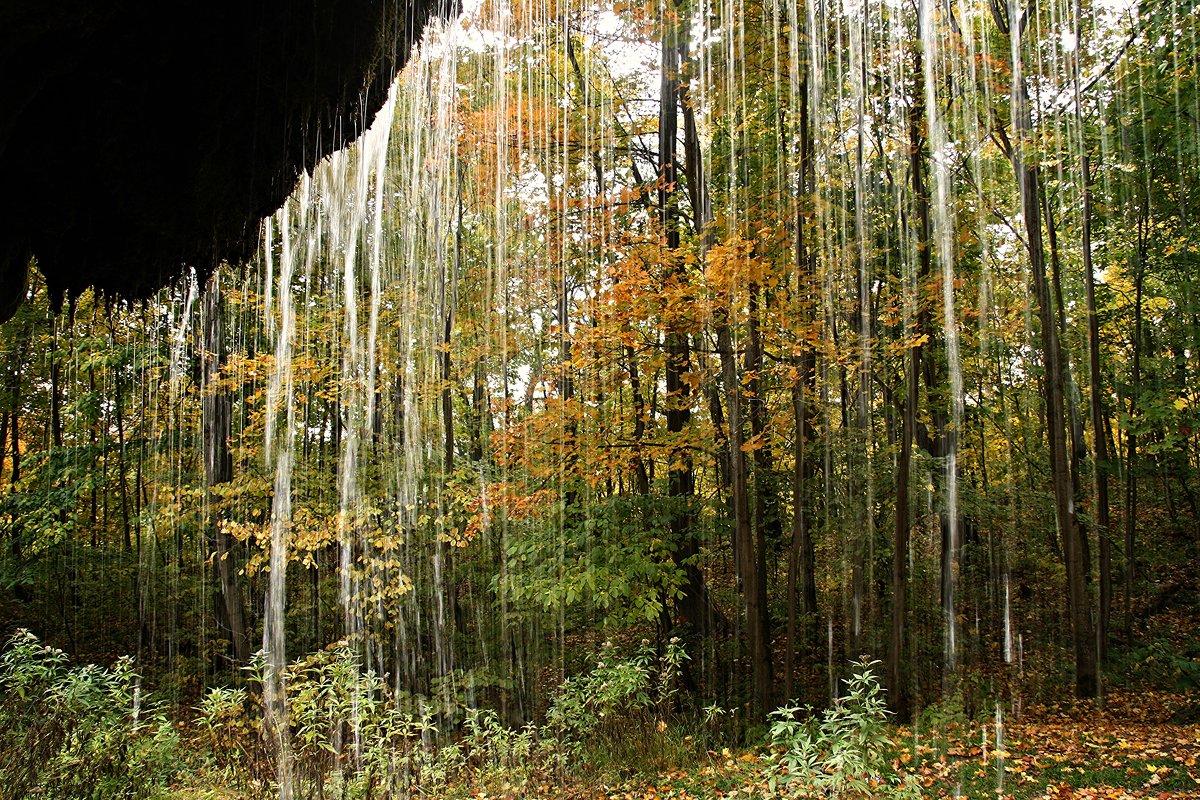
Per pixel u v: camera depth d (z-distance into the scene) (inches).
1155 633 396.8
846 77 335.3
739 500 310.5
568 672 384.8
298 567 456.1
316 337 368.2
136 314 395.5
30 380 453.7
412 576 371.6
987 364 418.3
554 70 378.3
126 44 98.4
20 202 112.4
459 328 404.5
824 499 381.4
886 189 372.2
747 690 333.4
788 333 291.6
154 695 370.3
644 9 335.3
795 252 285.6
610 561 296.8
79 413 402.6
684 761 255.1
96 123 105.7
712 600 432.5
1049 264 407.8
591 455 303.1
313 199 356.8
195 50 105.1
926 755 246.2
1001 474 481.7
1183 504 475.8
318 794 189.5
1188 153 312.5
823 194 317.1
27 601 435.8
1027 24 327.9
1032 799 200.1
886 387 358.6
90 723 208.1
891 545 390.0
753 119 338.6
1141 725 273.0
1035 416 470.3
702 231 291.1
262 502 359.3
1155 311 394.6
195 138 117.4
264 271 376.8
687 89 335.3
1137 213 370.6
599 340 289.1
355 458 358.3
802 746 195.8
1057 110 342.6
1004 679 354.0
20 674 221.0
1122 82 326.6
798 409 317.7
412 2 135.4
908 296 299.9
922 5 310.5
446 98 380.5
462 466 375.9
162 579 438.3
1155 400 332.5
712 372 326.3
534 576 308.5
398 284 394.3
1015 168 339.0
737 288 273.1
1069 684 343.3
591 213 337.4
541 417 305.6
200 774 216.4
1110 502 490.6
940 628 388.2
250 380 363.6
